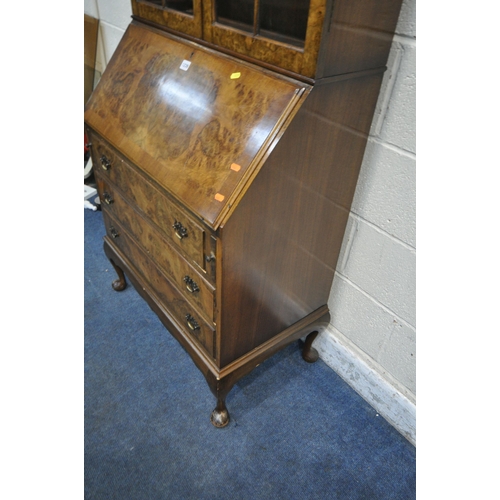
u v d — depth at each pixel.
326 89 0.77
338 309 1.33
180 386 1.36
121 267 1.45
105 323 1.55
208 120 0.85
